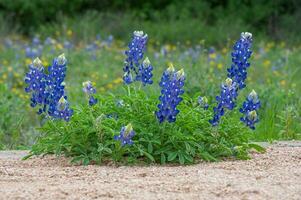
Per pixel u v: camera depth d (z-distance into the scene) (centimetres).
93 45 1823
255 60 1677
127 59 783
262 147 768
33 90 766
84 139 731
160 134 727
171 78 720
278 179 645
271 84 1317
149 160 726
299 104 1111
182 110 746
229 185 622
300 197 593
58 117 732
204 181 636
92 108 750
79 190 608
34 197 588
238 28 2236
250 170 684
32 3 2386
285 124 980
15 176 667
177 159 724
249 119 770
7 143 1021
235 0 2417
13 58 1781
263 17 2395
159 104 718
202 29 2198
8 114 1102
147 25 2234
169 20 2366
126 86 815
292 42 2181
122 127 705
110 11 2423
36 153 752
